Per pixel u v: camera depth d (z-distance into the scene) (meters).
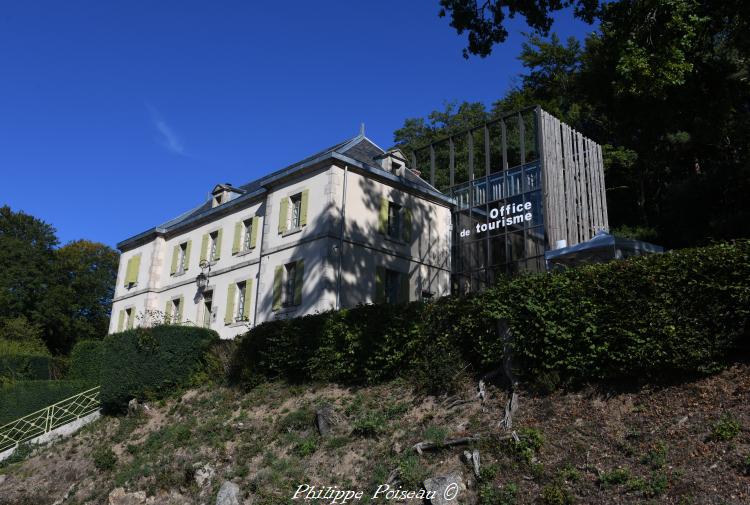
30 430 21.98
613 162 33.91
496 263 25.20
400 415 13.27
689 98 20.14
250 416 16.09
